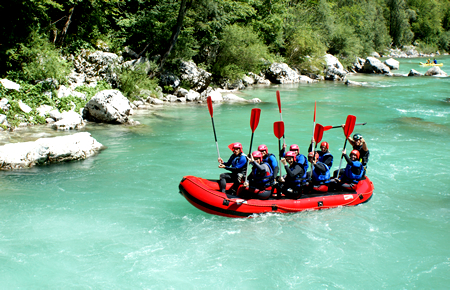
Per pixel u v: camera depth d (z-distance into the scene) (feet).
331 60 112.68
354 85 89.15
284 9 103.45
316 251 18.65
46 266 16.97
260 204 21.34
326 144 23.72
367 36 166.71
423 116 51.57
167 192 25.36
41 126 39.32
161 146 35.55
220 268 17.15
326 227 20.94
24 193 24.47
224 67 76.43
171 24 63.77
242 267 17.26
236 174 22.02
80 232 19.97
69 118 39.96
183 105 57.52
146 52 63.98
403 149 35.70
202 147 35.58
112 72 54.60
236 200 21.03
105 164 30.35
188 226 20.89
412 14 238.48
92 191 25.16
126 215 22.00
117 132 39.91
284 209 21.65
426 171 29.89
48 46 48.96
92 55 53.16
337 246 19.13
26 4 47.03
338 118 50.01
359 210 23.00
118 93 43.93
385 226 21.26
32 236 19.39
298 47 103.40
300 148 35.81
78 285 15.76
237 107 57.31
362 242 19.54
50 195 24.35
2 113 38.19
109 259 17.62
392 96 70.59
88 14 57.16
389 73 119.24
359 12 169.68
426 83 92.43
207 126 44.11
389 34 222.28
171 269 16.99
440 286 16.05
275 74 92.02
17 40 46.96
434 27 246.88
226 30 75.41
